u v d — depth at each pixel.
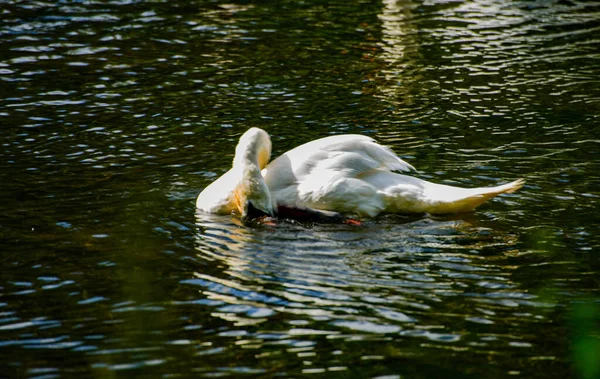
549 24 24.95
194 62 21.20
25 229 11.67
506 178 13.73
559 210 12.28
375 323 8.91
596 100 18.08
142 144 15.62
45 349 8.48
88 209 12.48
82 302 9.50
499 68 20.69
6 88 18.84
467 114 17.38
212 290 9.75
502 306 9.27
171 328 8.87
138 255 10.80
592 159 14.53
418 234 11.48
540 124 16.62
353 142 12.48
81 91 18.80
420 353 8.30
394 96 18.67
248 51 22.27
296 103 18.19
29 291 9.79
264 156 12.94
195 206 12.68
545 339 8.54
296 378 7.88
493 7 27.16
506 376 7.84
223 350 8.40
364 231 11.62
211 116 17.31
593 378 7.78
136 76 19.98
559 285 9.77
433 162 14.59
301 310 9.23
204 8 26.89
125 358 8.28
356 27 24.83
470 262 10.49
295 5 27.52
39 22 24.62
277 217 12.13
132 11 26.27
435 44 22.97
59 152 15.10
